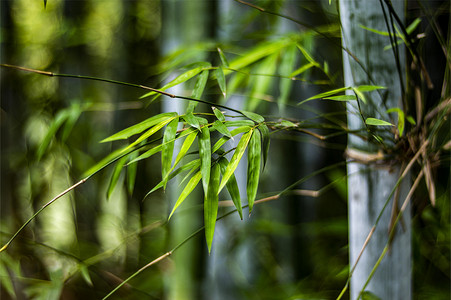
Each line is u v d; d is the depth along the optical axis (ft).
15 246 8.25
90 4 14.28
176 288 7.64
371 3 6.38
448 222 7.77
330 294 9.23
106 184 14.01
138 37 15.19
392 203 6.41
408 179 6.45
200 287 7.58
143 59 15.07
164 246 9.94
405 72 6.45
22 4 12.78
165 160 6.01
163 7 8.00
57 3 13.51
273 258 8.80
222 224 7.97
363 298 6.45
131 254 13.32
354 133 6.40
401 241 6.43
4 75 11.47
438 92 8.29
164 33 7.92
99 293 9.98
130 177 6.66
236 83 7.37
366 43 6.40
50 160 12.61
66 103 13.15
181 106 7.50
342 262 9.78
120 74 14.87
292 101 8.34
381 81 6.39
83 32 13.58
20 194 11.74
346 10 6.45
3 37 11.27
